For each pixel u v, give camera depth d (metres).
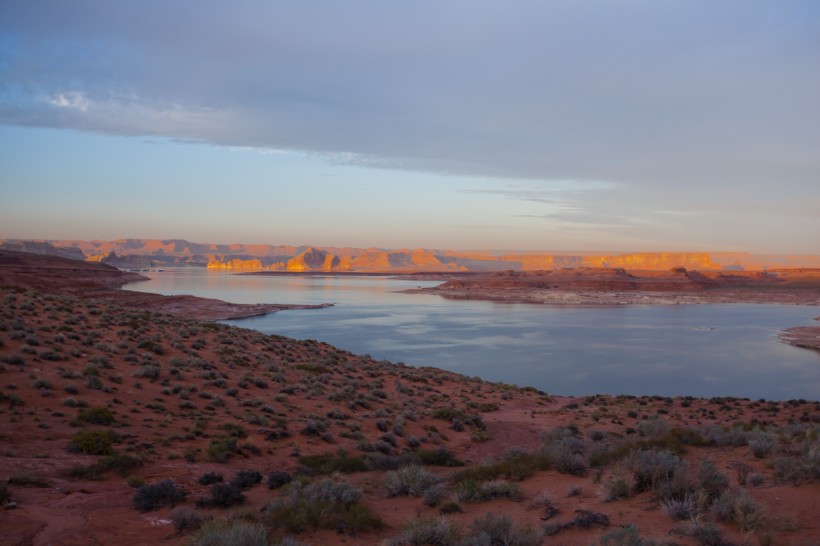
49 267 175.25
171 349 28.27
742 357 73.44
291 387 25.20
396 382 33.25
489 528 7.30
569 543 7.23
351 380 30.11
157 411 17.91
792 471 9.83
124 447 13.75
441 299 198.12
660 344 85.81
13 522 8.48
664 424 18.48
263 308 129.50
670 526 7.54
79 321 29.84
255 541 7.05
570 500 9.60
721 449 14.23
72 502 9.77
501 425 24.77
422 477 11.34
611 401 36.09
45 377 18.86
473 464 16.45
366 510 9.27
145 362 23.94
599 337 93.75
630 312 152.62
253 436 16.94
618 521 7.92
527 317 131.00
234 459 14.27
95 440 13.25
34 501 9.66
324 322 107.12
